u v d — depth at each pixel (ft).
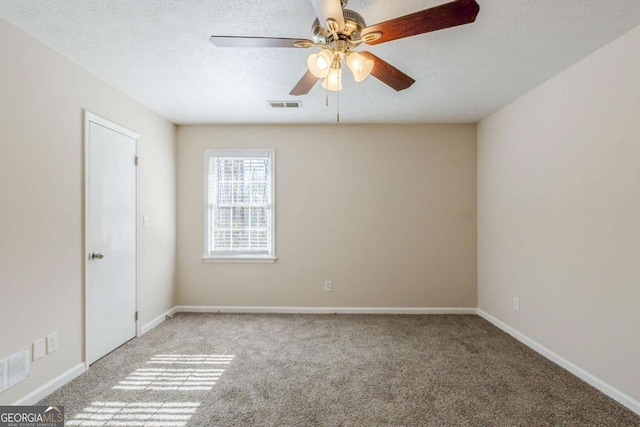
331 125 12.63
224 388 7.09
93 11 5.71
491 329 10.77
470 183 12.51
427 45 6.83
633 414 6.15
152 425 5.84
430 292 12.55
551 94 8.43
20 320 6.23
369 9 5.63
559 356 8.13
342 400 6.64
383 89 9.24
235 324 11.28
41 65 6.70
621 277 6.47
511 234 10.21
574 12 5.70
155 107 10.73
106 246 8.70
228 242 12.76
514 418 6.04
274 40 5.37
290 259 12.69
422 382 7.34
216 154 12.71
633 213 6.23
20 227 6.23
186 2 5.47
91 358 8.12
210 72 8.20
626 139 6.36
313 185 12.66
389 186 12.59
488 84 8.86
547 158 8.57
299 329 10.79
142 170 10.45
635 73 6.17
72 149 7.52
